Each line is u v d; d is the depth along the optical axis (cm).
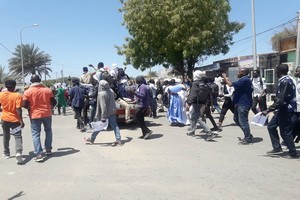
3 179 424
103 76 612
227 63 2167
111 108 600
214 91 945
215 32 1745
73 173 438
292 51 1398
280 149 497
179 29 1644
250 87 579
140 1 1712
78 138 696
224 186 370
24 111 1645
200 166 450
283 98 463
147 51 1805
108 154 537
